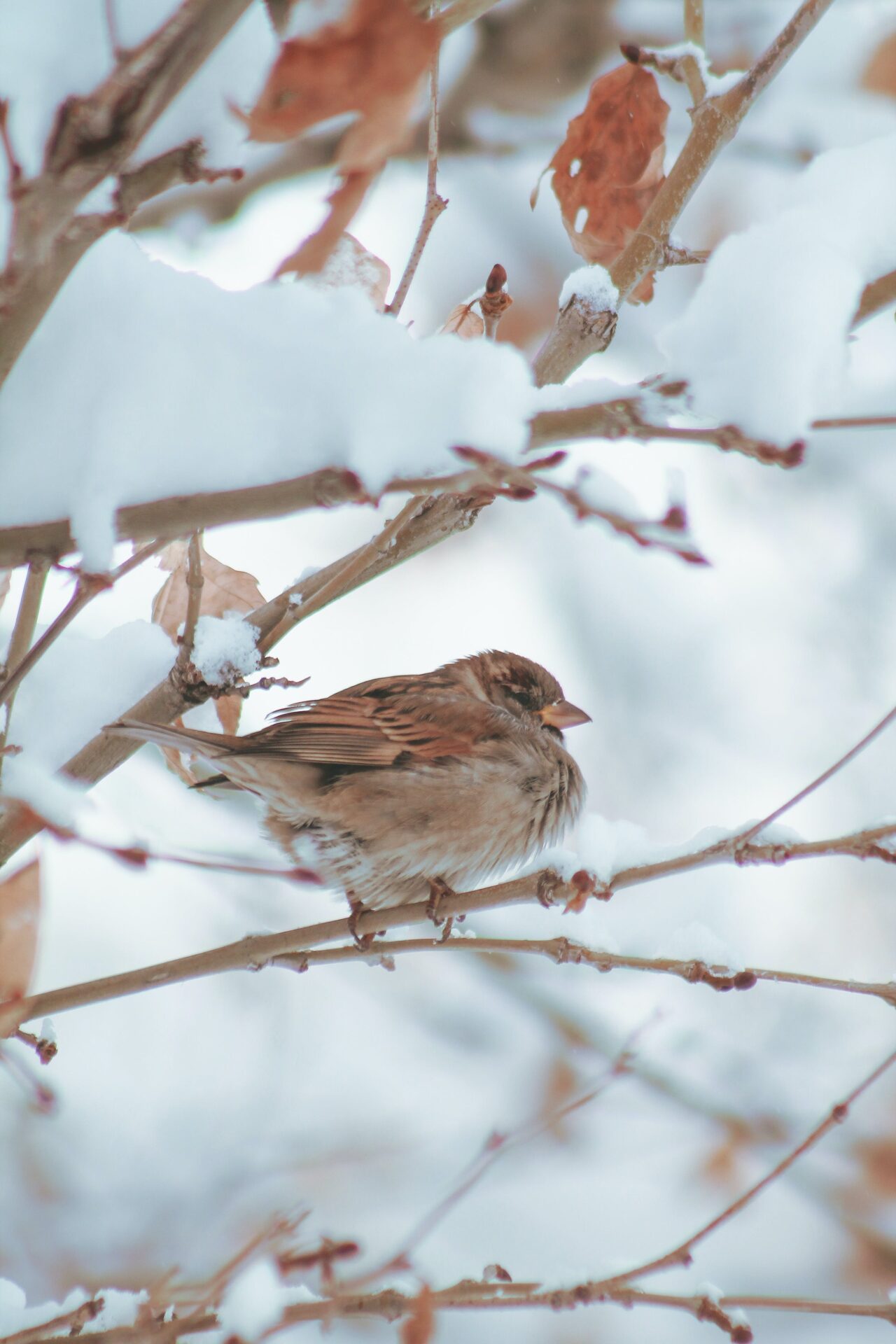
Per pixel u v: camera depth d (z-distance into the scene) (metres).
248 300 5.29
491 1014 13.12
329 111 4.00
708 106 7.90
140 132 3.83
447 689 10.31
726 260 4.75
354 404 4.91
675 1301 6.70
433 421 4.75
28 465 5.11
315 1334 10.00
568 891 7.27
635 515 4.54
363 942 7.80
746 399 4.57
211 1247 10.84
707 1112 12.69
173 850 4.77
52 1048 7.08
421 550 7.88
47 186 3.87
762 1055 13.12
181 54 3.75
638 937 13.73
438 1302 6.50
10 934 6.01
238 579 8.36
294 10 4.37
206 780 9.84
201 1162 11.51
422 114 15.22
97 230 4.29
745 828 6.88
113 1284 10.24
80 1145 11.31
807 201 5.53
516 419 4.70
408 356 4.93
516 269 15.23
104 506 5.01
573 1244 11.48
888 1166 12.27
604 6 15.10
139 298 5.28
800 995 13.57
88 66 4.31
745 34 14.80
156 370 5.14
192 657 7.45
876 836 6.48
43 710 7.65
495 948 7.52
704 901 14.06
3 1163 11.16
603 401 4.73
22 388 5.16
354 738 9.77
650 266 8.02
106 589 5.21
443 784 9.75
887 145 5.64
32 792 4.51
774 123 14.47
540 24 15.09
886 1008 13.57
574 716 10.92
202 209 12.43
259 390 5.09
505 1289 6.75
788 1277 11.81
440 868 9.86
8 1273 10.52
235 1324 5.43
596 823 7.27
